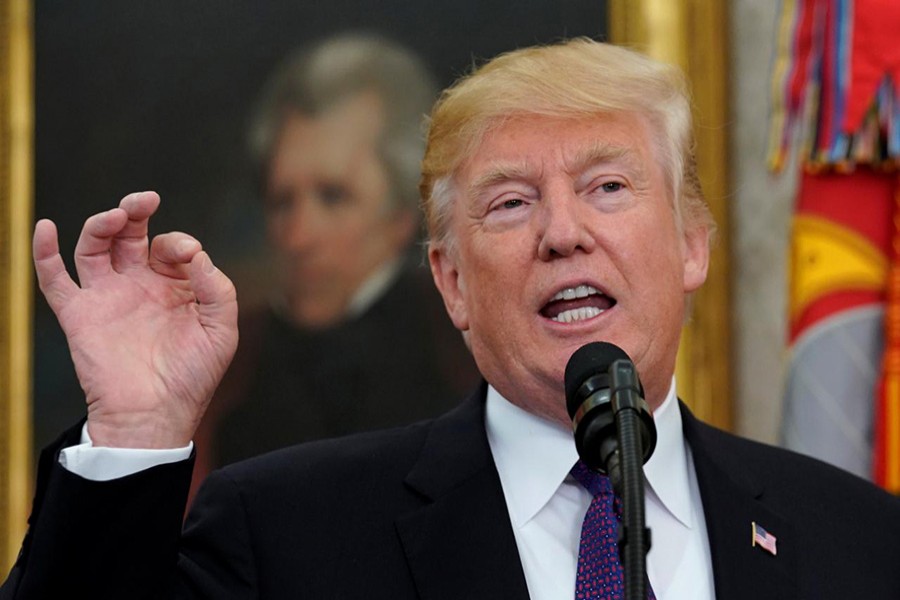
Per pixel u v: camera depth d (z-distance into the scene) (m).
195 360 4.11
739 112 8.49
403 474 4.69
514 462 4.69
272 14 9.10
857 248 7.48
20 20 9.30
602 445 3.56
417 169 8.91
